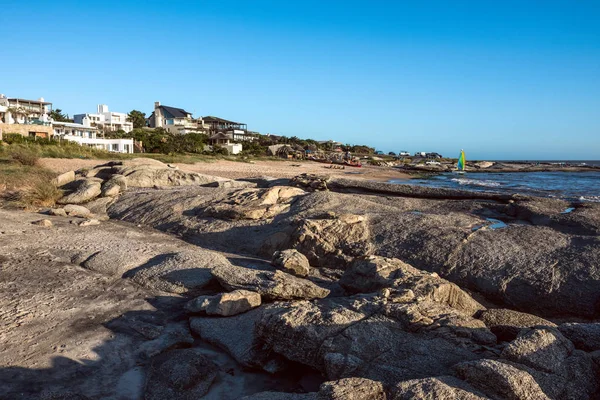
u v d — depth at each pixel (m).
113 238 12.02
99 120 95.00
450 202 13.28
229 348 6.44
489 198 13.11
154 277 9.06
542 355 4.72
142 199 16.69
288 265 9.27
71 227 13.12
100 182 19.08
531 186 41.97
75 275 9.11
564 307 7.93
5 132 50.69
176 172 20.61
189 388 5.52
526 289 8.30
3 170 23.03
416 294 6.75
